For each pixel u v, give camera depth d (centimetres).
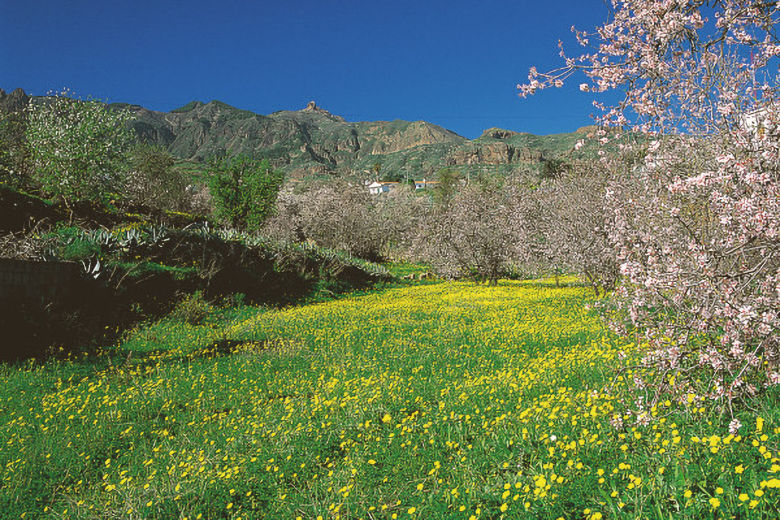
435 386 832
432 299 2341
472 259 2988
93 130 2525
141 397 872
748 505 323
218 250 2212
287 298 2334
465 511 400
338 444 609
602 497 376
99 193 2567
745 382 468
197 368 1087
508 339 1212
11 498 540
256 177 3934
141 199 3488
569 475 421
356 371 992
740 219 392
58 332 1275
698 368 538
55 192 2422
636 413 495
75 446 671
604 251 1602
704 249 428
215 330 1557
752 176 380
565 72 507
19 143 2705
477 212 2897
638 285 500
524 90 516
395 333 1415
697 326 461
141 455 643
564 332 1220
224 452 616
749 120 447
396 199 5650
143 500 511
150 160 4744
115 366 1120
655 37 453
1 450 647
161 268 1853
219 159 3906
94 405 836
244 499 499
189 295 1844
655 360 493
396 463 525
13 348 1142
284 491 500
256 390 895
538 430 535
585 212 1784
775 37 423
